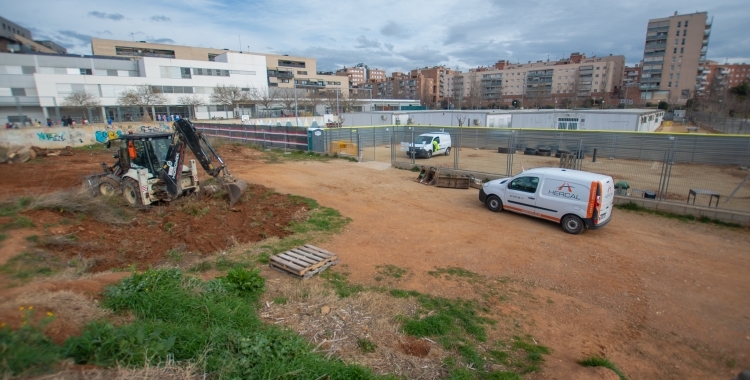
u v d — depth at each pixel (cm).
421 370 494
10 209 954
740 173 1773
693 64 9400
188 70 5934
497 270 880
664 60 9625
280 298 669
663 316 706
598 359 561
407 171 2081
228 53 6353
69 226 958
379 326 605
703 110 8031
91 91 5028
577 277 852
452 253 973
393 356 521
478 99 10100
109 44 7356
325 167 2198
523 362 546
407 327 610
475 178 1812
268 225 1139
